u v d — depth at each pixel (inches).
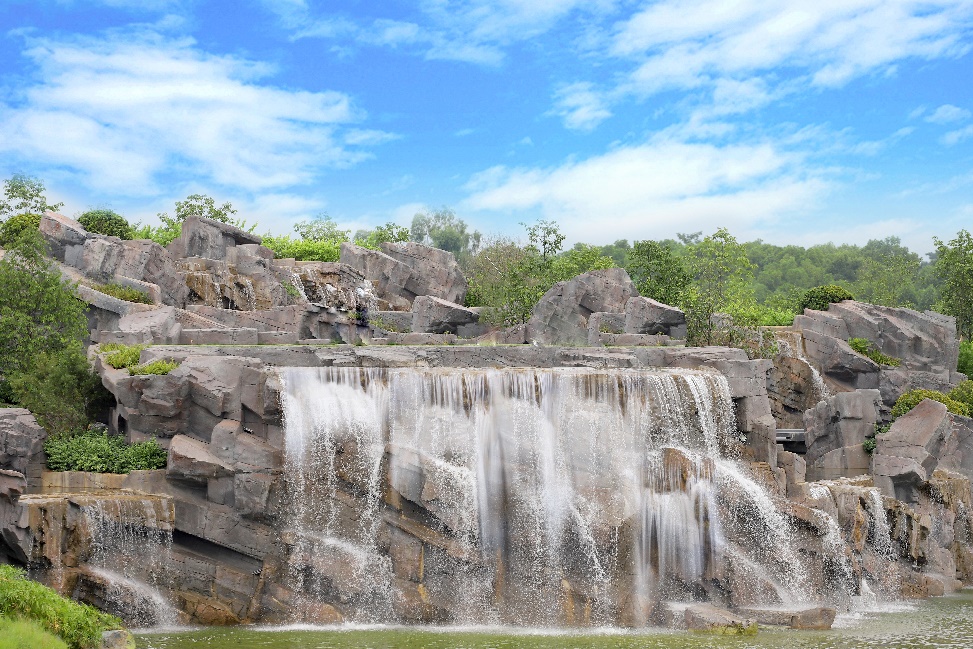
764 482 1692.9
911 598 1724.9
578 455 1577.3
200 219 2687.0
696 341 2426.2
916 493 1927.9
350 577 1449.3
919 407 2054.6
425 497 1471.5
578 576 1503.4
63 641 1053.2
